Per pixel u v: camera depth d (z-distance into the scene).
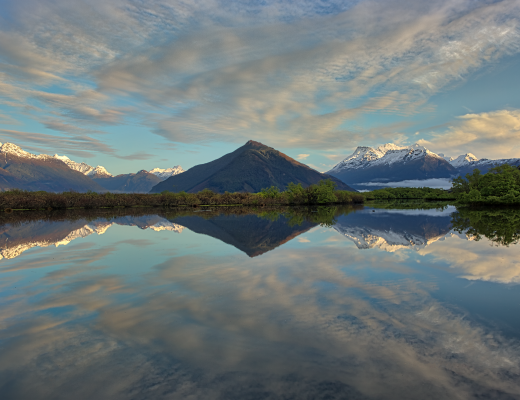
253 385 3.95
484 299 7.10
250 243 15.38
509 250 13.34
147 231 20.67
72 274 9.52
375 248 13.88
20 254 12.86
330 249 13.62
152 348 4.89
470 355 4.62
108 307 6.65
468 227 22.12
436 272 9.58
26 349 4.89
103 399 3.71
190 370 4.29
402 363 4.42
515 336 5.24
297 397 3.71
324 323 5.76
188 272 9.66
